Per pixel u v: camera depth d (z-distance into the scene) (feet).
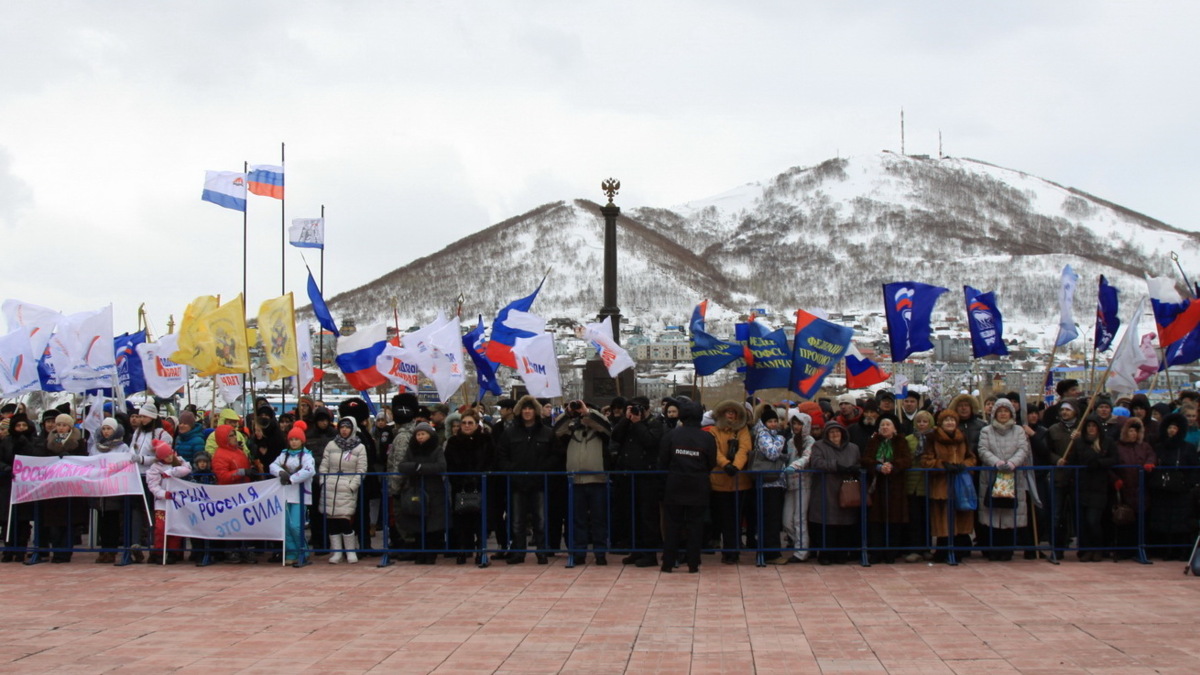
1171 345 53.83
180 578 43.04
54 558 47.88
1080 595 37.22
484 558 45.52
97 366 53.78
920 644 30.40
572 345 320.29
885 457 44.39
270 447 49.44
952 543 44.21
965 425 45.68
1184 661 28.07
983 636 31.24
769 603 36.76
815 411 48.39
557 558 47.67
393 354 61.41
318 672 28.30
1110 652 29.12
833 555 45.78
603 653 29.99
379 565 45.80
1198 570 40.83
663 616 34.86
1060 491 46.62
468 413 47.44
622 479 47.96
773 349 53.21
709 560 46.73
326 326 66.59
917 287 54.44
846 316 545.03
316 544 48.88
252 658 29.84
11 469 48.29
